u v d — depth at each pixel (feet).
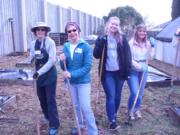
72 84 8.68
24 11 33.86
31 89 15.24
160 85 16.05
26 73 17.81
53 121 9.27
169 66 24.13
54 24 49.49
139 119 11.08
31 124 10.50
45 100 9.50
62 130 10.00
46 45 8.87
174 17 32.63
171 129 10.28
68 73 8.34
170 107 12.02
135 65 10.39
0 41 29.53
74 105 8.50
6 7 30.63
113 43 9.52
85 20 71.20
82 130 9.53
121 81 9.83
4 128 10.17
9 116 11.22
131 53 10.28
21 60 26.13
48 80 8.98
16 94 14.17
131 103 10.77
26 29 35.47
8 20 30.94
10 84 16.29
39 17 41.24
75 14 62.95
